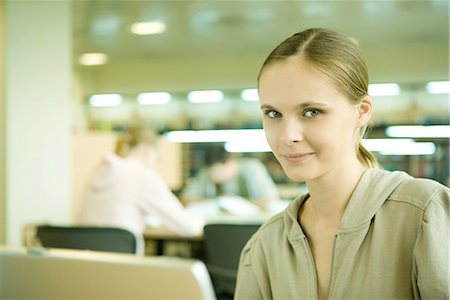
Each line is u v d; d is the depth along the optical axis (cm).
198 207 375
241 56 723
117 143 295
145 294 61
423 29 568
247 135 745
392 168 652
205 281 59
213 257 248
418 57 681
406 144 663
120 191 269
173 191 419
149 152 293
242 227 241
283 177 650
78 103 775
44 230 239
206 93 770
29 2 318
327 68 77
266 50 671
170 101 795
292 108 78
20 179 309
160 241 336
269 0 456
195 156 761
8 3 305
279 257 90
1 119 302
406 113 688
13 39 308
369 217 81
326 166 79
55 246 236
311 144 78
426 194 79
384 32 582
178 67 771
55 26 336
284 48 80
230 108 770
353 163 85
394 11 489
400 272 78
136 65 785
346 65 79
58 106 337
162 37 595
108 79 796
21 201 309
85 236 232
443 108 679
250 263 95
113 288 62
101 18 503
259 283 93
